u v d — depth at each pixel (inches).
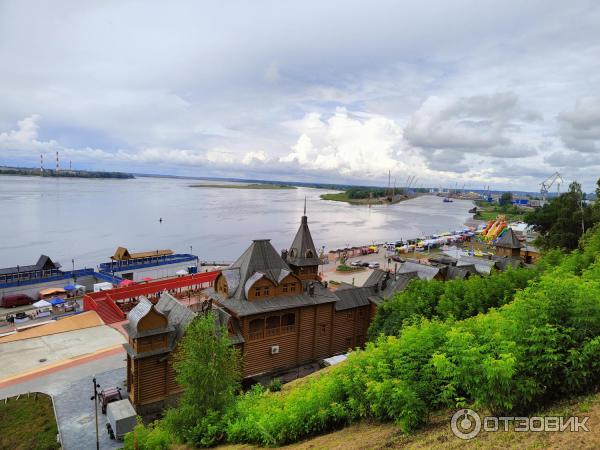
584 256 1438.2
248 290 1692.9
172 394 1487.5
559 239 2999.5
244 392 1569.9
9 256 4512.8
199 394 1049.5
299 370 1792.6
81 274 3368.6
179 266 3922.2
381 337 844.6
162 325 1449.3
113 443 1277.1
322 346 1897.1
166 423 1064.8
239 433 950.4
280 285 1782.7
